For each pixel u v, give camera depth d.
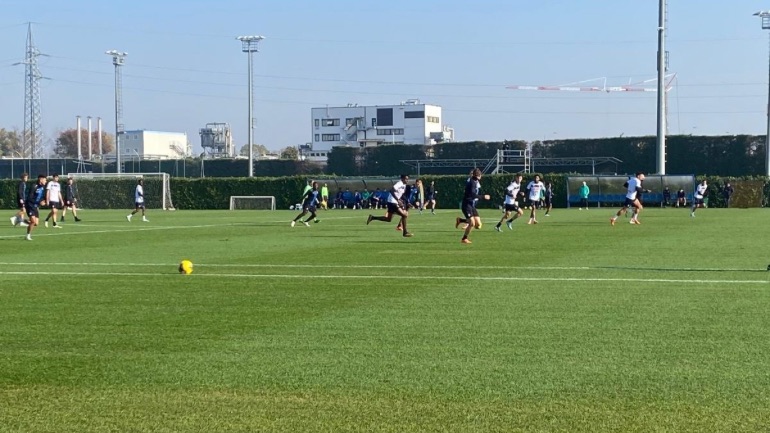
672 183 64.94
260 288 14.22
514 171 91.44
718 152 83.56
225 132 149.12
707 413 6.75
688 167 84.56
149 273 16.56
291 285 14.62
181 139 154.75
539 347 9.23
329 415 6.78
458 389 7.51
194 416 6.79
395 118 149.75
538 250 21.97
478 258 19.67
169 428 6.50
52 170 100.00
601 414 6.75
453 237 27.61
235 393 7.42
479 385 7.64
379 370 8.21
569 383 7.68
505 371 8.15
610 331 10.12
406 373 8.09
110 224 38.03
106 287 14.38
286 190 71.75
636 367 8.27
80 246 23.91
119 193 69.62
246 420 6.67
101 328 10.46
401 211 27.53
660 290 13.70
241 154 179.00
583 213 51.47
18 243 25.16
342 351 9.07
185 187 72.25
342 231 31.59
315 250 22.25
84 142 194.38
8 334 10.09
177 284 14.80
